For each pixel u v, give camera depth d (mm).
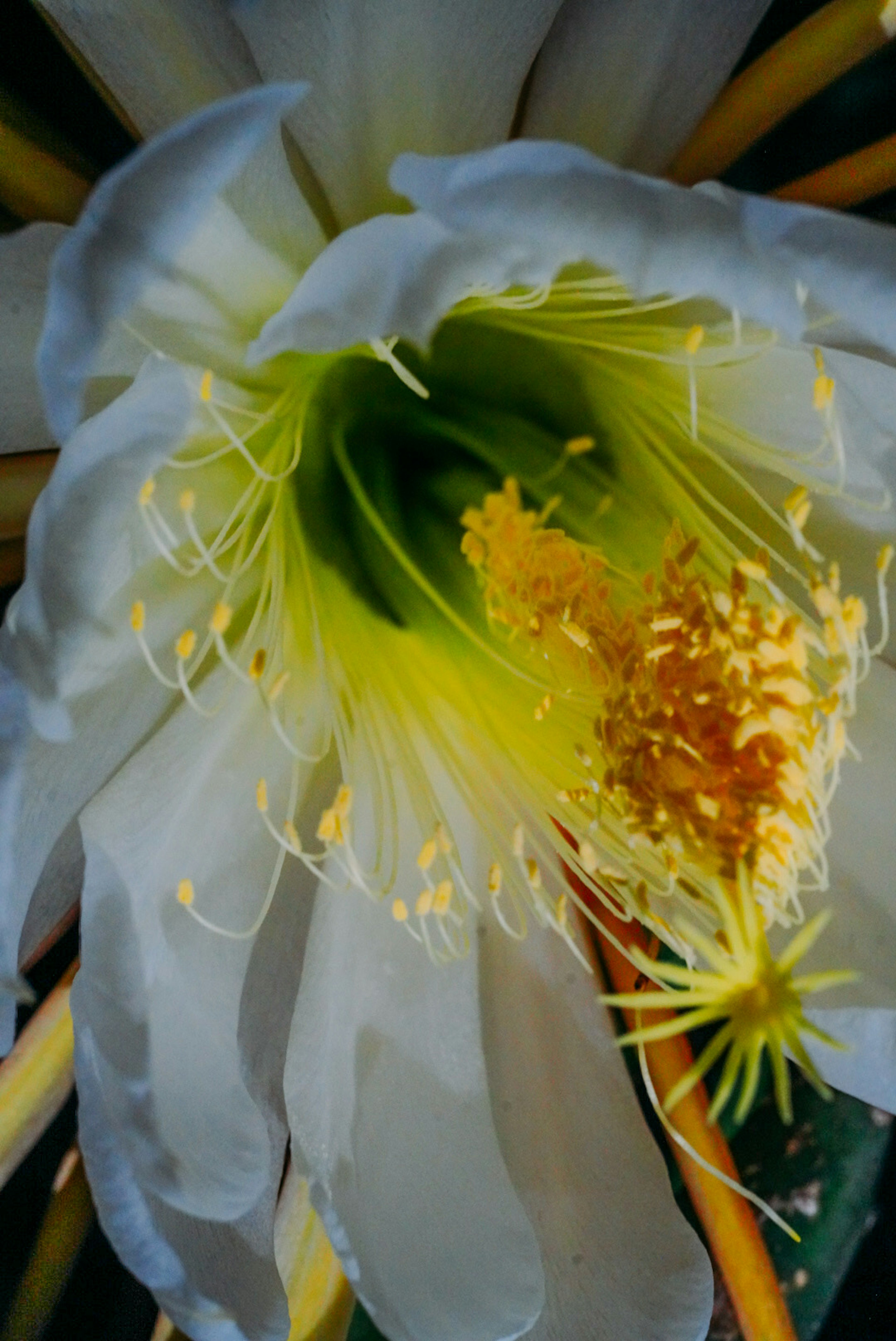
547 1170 200
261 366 199
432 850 200
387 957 201
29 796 171
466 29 180
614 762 207
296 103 159
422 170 162
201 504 194
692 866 208
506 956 208
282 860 193
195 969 184
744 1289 197
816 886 204
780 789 198
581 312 207
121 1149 172
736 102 195
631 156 197
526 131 194
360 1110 193
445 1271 189
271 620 201
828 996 201
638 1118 204
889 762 207
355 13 176
